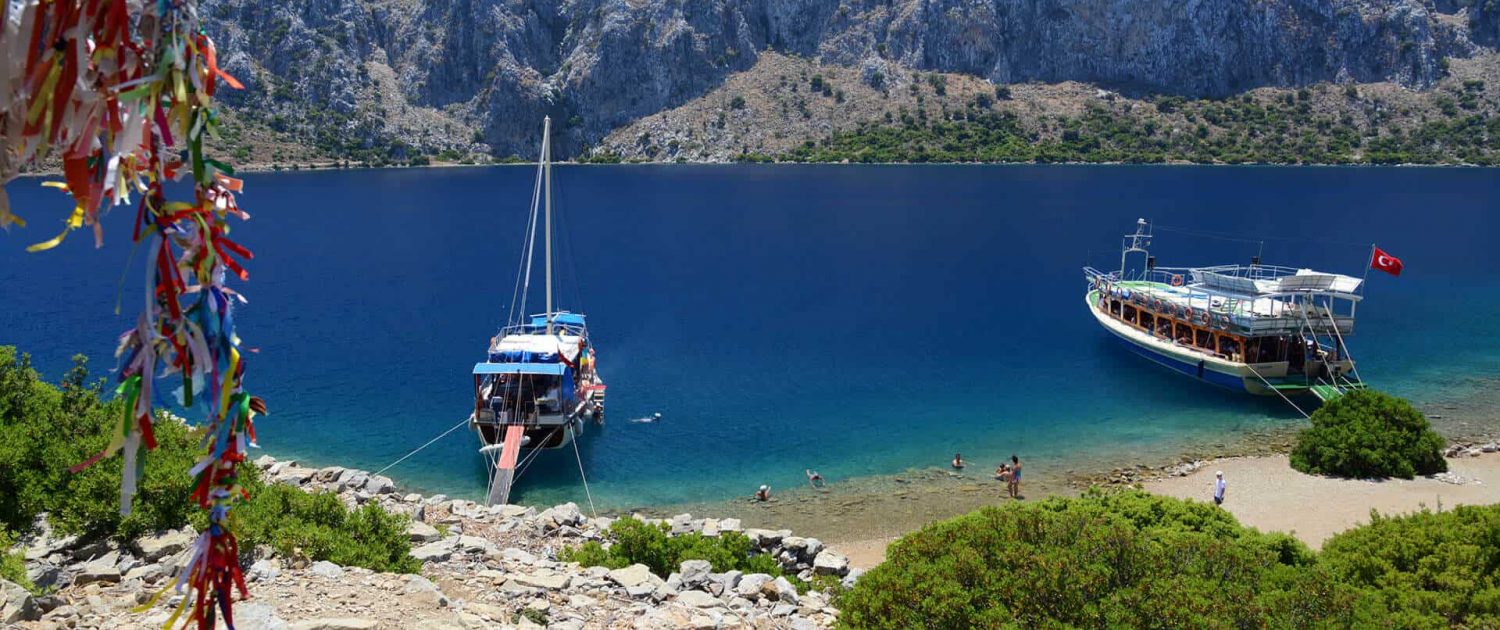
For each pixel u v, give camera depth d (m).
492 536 34.56
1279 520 43.12
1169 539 25.48
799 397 66.62
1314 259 129.25
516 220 182.25
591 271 124.44
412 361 76.00
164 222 5.98
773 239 155.88
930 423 60.41
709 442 56.88
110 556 21.28
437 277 118.44
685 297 105.88
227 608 7.29
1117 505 32.91
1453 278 112.31
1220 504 45.31
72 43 5.23
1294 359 67.00
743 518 45.47
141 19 5.44
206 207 6.05
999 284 113.31
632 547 30.25
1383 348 78.06
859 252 140.75
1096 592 21.91
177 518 23.16
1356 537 30.33
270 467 41.97
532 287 111.38
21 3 5.17
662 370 74.38
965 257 135.25
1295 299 73.50
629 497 48.38
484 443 54.03
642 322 92.56
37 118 5.27
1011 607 21.69
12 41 5.17
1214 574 23.48
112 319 90.44
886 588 22.48
